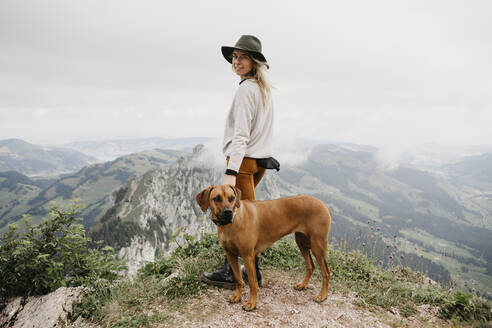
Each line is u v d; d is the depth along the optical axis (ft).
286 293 14.19
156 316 11.94
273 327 11.26
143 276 16.75
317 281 15.87
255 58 13.38
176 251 19.27
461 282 15.47
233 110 13.93
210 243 19.39
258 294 13.91
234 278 14.34
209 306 12.72
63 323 12.71
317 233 12.96
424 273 18.38
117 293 14.19
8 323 14.06
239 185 13.98
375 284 16.25
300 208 13.03
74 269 16.87
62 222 17.04
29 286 15.61
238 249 12.15
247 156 13.67
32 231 16.65
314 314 12.32
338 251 21.20
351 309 13.05
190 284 14.34
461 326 11.98
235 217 11.73
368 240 21.58
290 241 21.85
